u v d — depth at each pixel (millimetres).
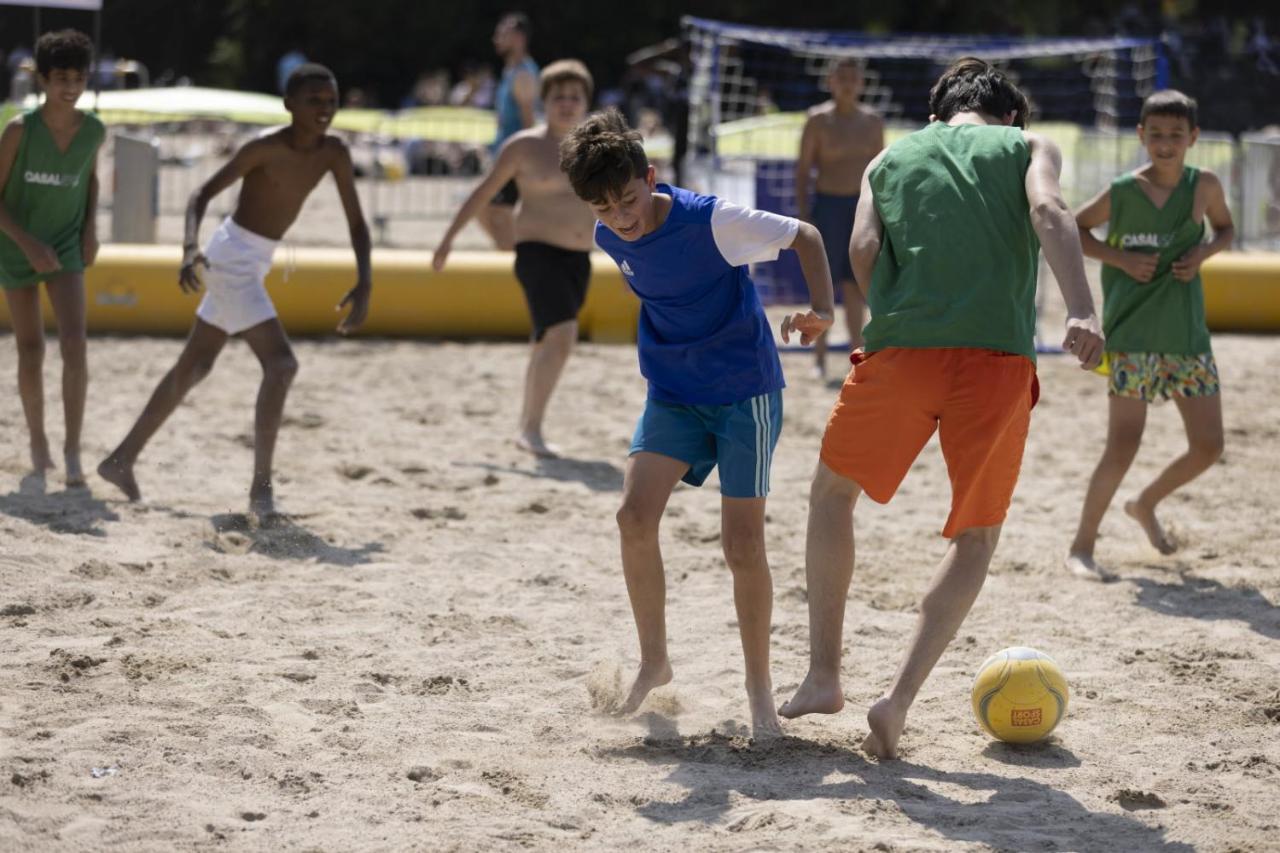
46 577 6152
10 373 10859
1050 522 7914
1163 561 7184
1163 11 39938
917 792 4332
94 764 4348
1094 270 17719
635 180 4441
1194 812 4230
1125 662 5668
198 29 43031
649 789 4316
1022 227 4547
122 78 17797
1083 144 17188
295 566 6660
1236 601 6516
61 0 12000
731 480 4699
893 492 4629
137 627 5645
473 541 7242
